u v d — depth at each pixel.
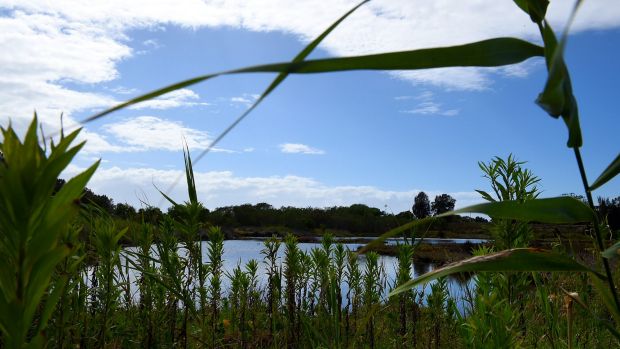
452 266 1.43
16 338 1.19
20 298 1.18
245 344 3.50
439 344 3.70
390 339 3.88
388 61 1.07
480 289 2.76
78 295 2.47
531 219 1.28
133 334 3.01
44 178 1.16
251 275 4.21
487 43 1.13
